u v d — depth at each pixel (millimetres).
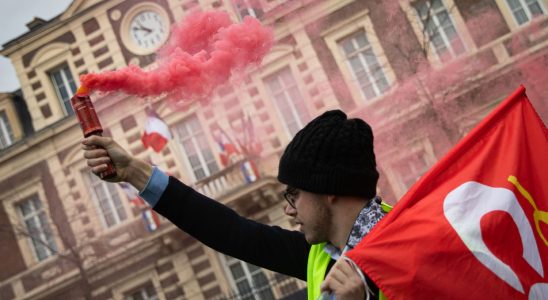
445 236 2211
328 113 2396
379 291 2191
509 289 2189
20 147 23266
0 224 23422
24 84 23641
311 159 2299
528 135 2475
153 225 22078
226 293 21969
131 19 22375
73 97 2762
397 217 2285
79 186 22906
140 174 2730
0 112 24344
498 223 2264
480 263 2189
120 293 22609
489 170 2395
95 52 22922
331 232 2379
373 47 20609
